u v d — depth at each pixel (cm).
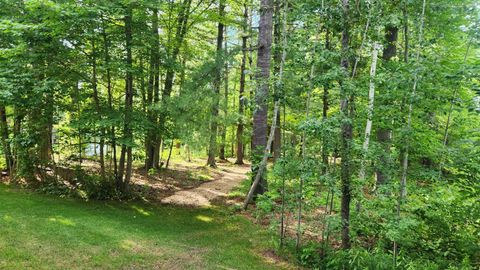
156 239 720
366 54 754
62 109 1046
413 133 561
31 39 922
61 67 962
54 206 877
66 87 973
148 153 1341
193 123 944
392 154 616
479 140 596
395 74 581
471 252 581
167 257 624
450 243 604
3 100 895
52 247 605
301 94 733
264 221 898
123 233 730
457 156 591
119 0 871
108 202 992
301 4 701
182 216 925
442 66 596
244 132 2008
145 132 979
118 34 965
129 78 994
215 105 961
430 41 631
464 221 604
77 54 968
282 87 697
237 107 1639
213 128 989
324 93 682
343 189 612
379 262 560
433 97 582
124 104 1041
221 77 1015
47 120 1032
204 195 1193
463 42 767
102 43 970
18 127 1107
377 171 651
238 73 1781
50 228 702
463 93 669
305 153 654
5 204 846
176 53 1162
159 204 1035
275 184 743
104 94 1088
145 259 603
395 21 597
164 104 948
